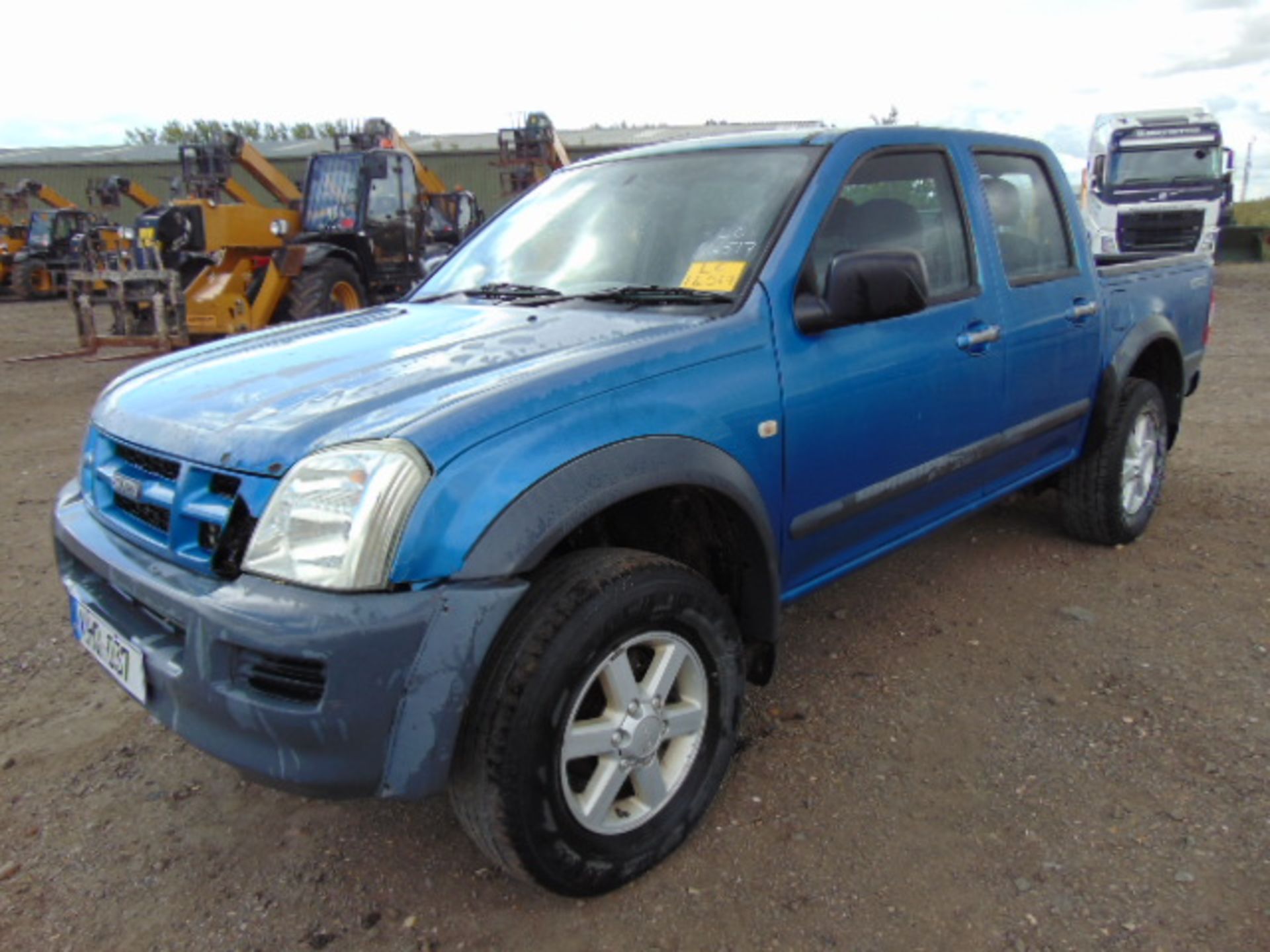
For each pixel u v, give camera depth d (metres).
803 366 2.73
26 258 20.97
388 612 1.92
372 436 2.03
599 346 2.43
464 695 1.98
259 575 2.01
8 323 16.84
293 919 2.28
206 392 2.48
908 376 3.06
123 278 10.61
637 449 2.27
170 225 10.75
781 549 2.79
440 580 1.98
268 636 1.92
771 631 2.73
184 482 2.18
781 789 2.70
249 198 13.98
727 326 2.61
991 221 3.57
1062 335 3.78
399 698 1.94
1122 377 4.14
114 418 2.56
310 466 2.01
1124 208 18.06
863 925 2.19
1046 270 3.85
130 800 2.73
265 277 11.28
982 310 3.40
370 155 12.34
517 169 16.94
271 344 2.89
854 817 2.56
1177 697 3.10
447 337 2.70
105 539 2.41
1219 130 17.50
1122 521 4.32
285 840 2.56
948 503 3.48
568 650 2.07
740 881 2.35
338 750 1.95
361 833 2.58
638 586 2.20
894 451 3.07
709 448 2.44
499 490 2.03
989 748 2.86
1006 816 2.54
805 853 2.43
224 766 2.89
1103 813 2.54
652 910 2.27
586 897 2.27
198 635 2.02
